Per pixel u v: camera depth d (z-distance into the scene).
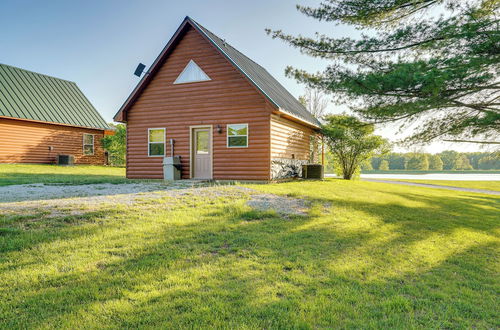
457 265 3.83
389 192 11.38
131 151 12.98
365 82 7.04
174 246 3.86
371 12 8.16
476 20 6.49
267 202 7.05
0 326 2.07
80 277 2.89
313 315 2.35
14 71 19.19
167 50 12.14
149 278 2.91
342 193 9.57
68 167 17.75
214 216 5.53
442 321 2.39
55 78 21.59
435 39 7.22
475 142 7.70
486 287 3.17
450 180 24.00
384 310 2.49
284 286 2.84
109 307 2.36
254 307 2.42
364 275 3.26
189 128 12.09
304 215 6.04
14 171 13.77
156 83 12.66
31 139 17.70
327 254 3.86
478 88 6.34
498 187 18.23
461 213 7.84
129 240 4.01
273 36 8.94
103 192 7.82
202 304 2.44
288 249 3.95
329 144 18.12
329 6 8.43
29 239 3.81
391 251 4.16
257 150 11.13
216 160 11.70
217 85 11.75
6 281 2.75
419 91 6.56
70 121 19.53
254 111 11.21
